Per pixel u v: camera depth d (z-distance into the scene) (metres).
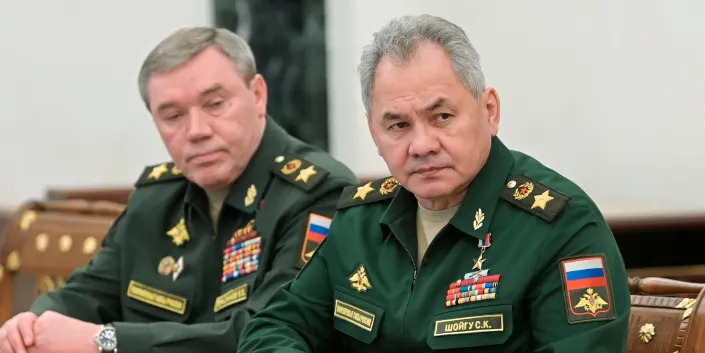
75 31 12.30
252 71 5.13
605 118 9.06
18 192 12.26
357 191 4.35
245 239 5.02
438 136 3.78
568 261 3.74
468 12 10.67
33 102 12.27
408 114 3.77
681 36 8.27
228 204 5.06
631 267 6.66
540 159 9.84
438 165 3.79
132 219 5.38
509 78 10.16
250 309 4.71
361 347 4.08
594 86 9.16
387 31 3.83
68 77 12.32
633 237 6.66
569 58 9.41
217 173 5.00
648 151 8.65
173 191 5.35
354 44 12.55
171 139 5.05
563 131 9.53
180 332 4.70
